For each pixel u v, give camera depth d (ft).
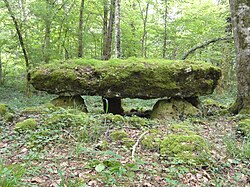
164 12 47.29
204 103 25.71
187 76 21.24
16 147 13.37
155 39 50.67
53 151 12.92
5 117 17.71
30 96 39.19
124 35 56.95
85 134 14.15
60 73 21.27
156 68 21.06
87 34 51.62
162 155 12.46
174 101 21.79
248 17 19.57
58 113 18.39
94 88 21.13
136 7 59.93
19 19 39.81
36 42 44.57
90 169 10.79
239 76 20.34
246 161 12.31
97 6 50.47
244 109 19.98
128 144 13.65
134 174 10.34
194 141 13.06
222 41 40.16
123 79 20.83
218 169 11.50
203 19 43.27
